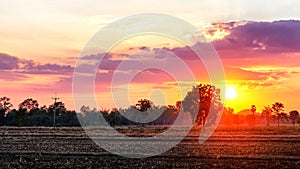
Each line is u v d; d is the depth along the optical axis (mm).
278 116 196500
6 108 157750
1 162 36719
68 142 59281
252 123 190625
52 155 41531
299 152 44688
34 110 166125
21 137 69250
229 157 39094
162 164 34938
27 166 34344
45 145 54375
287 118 198000
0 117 155875
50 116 160250
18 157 40156
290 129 107250
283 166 34125
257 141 59969
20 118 153750
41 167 33781
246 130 102500
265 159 38219
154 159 38219
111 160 37688
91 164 35188
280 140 61031
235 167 33406
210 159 38156
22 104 164625
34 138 67000
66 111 161125
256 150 46781
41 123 155625
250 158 38625
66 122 154000
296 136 72250
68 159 38562
